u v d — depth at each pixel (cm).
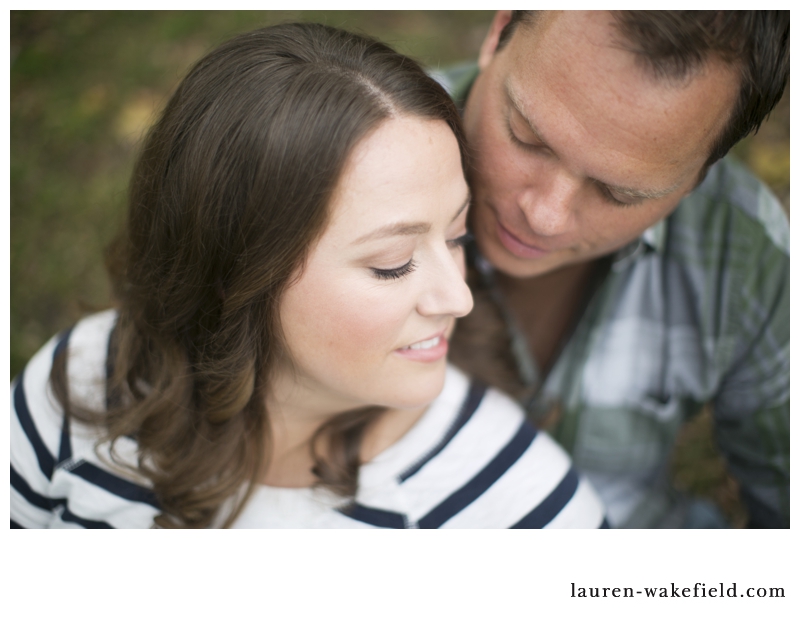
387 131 87
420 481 123
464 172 103
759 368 150
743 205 141
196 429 123
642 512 176
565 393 159
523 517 125
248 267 97
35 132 294
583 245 110
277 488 123
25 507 135
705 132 89
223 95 95
